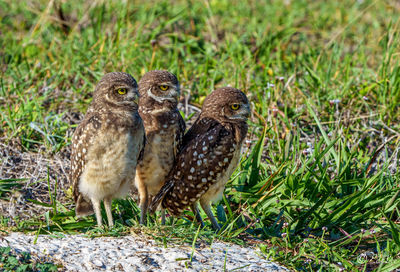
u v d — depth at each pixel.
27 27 17.97
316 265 7.88
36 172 10.43
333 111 12.34
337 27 18.98
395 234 8.27
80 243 7.68
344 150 10.27
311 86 13.14
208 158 8.89
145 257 7.38
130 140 8.46
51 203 9.66
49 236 7.91
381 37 15.38
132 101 8.45
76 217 9.24
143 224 8.98
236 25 18.98
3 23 18.27
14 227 8.34
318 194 9.72
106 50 14.55
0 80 13.11
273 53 16.53
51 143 11.02
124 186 8.74
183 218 9.57
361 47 16.12
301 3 21.88
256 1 21.73
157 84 8.84
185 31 17.61
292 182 9.44
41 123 11.57
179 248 7.76
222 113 9.09
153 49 14.93
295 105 12.59
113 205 9.62
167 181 9.16
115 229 8.19
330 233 9.02
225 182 9.15
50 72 13.89
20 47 15.30
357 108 12.70
